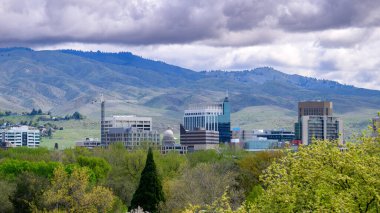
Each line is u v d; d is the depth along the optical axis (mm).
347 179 107375
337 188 109188
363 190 106000
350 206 103438
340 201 100750
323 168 109875
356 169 106438
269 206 109188
